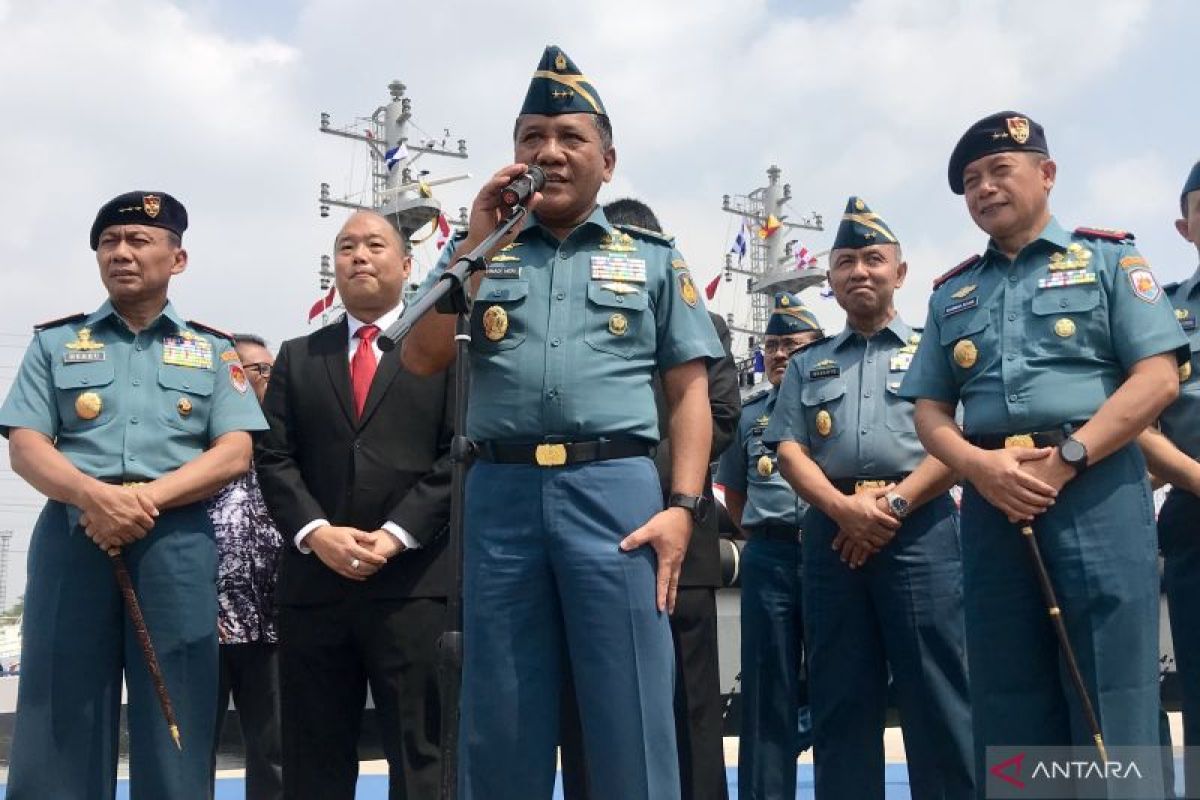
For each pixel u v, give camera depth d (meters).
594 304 2.88
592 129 2.97
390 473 3.86
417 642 3.73
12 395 3.71
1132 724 2.86
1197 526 3.72
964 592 3.19
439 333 2.96
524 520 2.80
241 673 4.81
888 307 4.50
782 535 4.84
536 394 2.82
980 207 3.29
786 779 4.68
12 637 25.95
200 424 3.79
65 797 3.44
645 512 2.81
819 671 4.24
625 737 2.68
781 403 4.61
